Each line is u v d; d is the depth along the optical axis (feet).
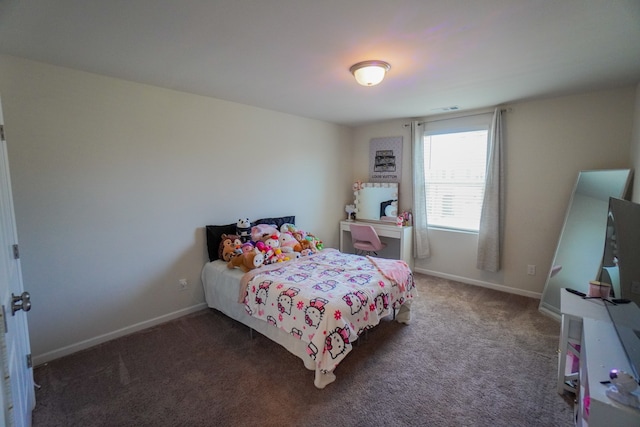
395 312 9.25
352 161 16.02
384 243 14.65
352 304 6.70
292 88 9.02
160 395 6.15
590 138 9.63
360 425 5.35
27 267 6.97
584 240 9.07
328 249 11.53
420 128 13.32
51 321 7.36
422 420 5.45
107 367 7.07
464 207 12.67
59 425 5.43
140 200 8.66
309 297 6.69
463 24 5.30
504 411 5.65
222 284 9.12
